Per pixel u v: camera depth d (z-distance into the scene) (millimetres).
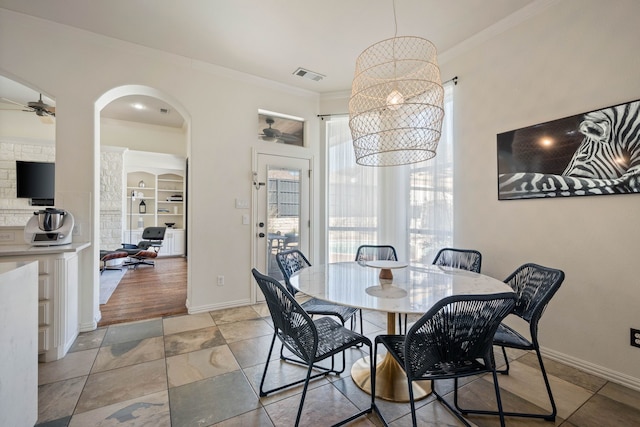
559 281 1515
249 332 2600
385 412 1590
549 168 2123
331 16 2375
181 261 6285
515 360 2131
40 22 2428
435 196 3045
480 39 2592
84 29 2557
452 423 1508
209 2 2225
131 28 2541
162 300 3506
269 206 3529
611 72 1834
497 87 2469
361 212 3750
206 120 3145
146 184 6973
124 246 5785
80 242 2561
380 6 2254
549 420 1509
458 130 2801
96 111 2684
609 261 1861
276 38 2682
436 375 1274
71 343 2316
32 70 2422
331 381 1875
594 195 1908
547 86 2143
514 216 2355
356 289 1651
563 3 2055
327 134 3904
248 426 1471
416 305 1373
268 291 1557
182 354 2193
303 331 1452
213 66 3152
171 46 2811
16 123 5262
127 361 2086
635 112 1732
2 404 1176
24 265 1362
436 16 2365
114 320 2840
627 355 1793
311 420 1515
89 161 2602
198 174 3102
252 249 3402
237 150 3322
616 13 1814
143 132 6543
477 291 1596
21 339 1321
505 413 1553
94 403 1625
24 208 5133
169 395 1707
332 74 3340
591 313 1942
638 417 1531
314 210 3838
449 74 2879
